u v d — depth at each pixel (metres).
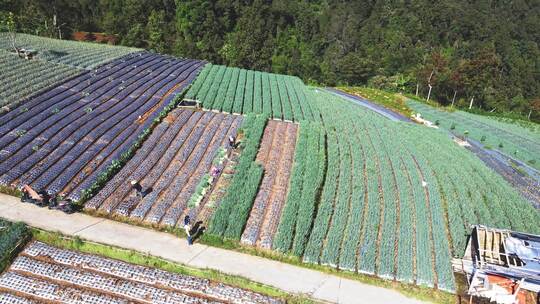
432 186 37.78
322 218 30.61
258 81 66.19
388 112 66.69
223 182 33.72
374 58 95.00
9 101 39.53
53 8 86.88
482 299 25.22
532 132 68.81
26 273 23.09
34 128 36.47
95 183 30.84
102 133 38.38
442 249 29.17
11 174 30.11
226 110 48.12
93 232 26.16
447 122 64.62
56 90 44.47
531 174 48.47
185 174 34.19
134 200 29.92
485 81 78.12
